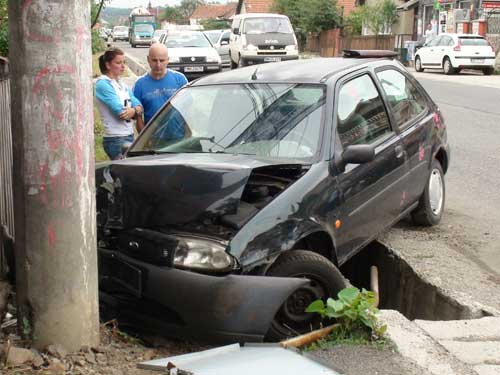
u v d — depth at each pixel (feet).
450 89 71.77
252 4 201.57
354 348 13.29
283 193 15.38
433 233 22.81
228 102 19.08
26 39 12.10
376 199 18.53
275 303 13.38
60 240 12.70
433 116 23.13
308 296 14.99
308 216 15.43
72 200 12.67
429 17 136.15
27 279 12.88
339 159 16.99
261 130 17.93
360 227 17.79
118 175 15.65
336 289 15.23
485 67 95.09
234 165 15.16
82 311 13.15
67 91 12.32
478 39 96.07
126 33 252.01
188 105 19.61
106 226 15.29
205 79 20.70
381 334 13.70
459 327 14.43
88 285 13.19
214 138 18.25
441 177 23.76
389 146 19.48
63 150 12.44
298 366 9.26
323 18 158.20
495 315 15.74
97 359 13.19
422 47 103.96
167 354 14.52
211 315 13.43
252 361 9.61
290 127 17.66
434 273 18.67
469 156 36.73
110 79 23.17
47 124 12.31
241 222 14.47
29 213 12.61
